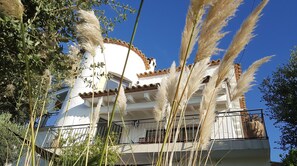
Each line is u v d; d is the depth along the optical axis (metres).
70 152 3.61
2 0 1.68
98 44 2.47
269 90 8.80
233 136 7.82
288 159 5.86
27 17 3.88
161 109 3.11
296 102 7.79
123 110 3.14
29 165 2.34
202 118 2.53
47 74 3.33
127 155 7.46
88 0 4.52
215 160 7.64
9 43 3.47
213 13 1.92
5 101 4.55
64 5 4.33
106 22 4.83
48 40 3.96
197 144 2.44
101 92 10.24
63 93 11.74
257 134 7.53
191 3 1.90
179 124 2.45
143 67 14.11
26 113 5.51
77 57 3.94
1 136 6.18
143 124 9.84
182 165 2.82
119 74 12.59
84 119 10.38
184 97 2.50
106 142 1.77
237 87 2.80
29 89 1.66
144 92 9.88
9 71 3.87
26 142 2.64
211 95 2.51
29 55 3.46
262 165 7.23
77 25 2.40
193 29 1.91
